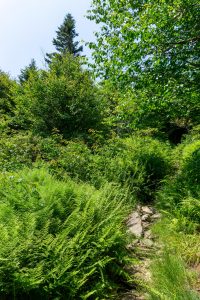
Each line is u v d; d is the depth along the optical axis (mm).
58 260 3748
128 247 5176
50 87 15047
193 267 4395
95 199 5250
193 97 8938
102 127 14953
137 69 9141
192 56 9266
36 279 3391
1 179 5949
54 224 4348
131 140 12539
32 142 9758
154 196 8414
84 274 3879
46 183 5637
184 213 5973
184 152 11906
